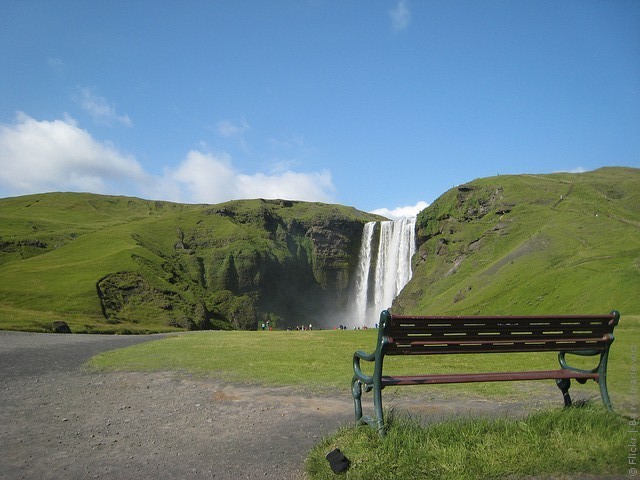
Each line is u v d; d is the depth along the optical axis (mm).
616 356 16375
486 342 6965
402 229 163875
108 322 77375
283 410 9359
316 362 16469
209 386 12023
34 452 6934
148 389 11781
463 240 130625
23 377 14000
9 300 77500
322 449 6352
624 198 123125
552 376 7285
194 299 111438
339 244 190500
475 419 6988
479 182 153000
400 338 6477
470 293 93938
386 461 5613
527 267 87500
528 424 6590
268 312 155125
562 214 112188
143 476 6004
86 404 10109
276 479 5859
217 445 7211
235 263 155750
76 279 94062
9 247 126125
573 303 58750
